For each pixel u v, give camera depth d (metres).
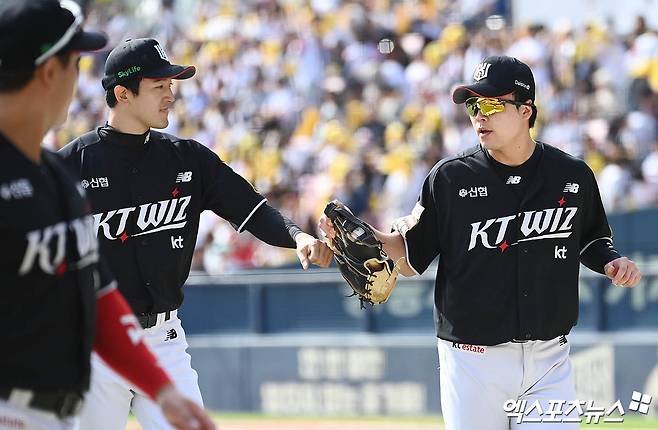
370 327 40.19
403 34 57.34
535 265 17.69
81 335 11.27
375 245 17.23
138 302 18.17
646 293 36.50
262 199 18.98
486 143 17.62
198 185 18.72
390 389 39.47
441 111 51.59
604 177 45.94
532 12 56.06
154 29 68.81
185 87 61.62
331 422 37.66
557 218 17.78
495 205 17.75
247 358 41.62
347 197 48.75
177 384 18.47
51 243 10.90
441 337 18.23
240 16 64.62
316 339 40.72
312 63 57.62
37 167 11.06
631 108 49.19
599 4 53.75
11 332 10.83
